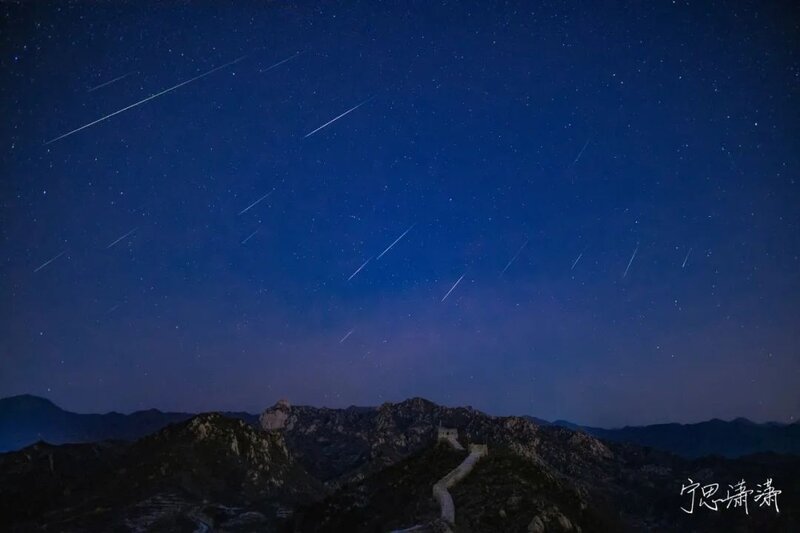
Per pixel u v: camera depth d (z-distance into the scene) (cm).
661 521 17288
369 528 8694
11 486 15712
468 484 8531
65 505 13888
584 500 9706
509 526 7206
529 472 9181
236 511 13838
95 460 18675
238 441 17462
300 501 15388
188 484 14938
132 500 13912
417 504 8338
